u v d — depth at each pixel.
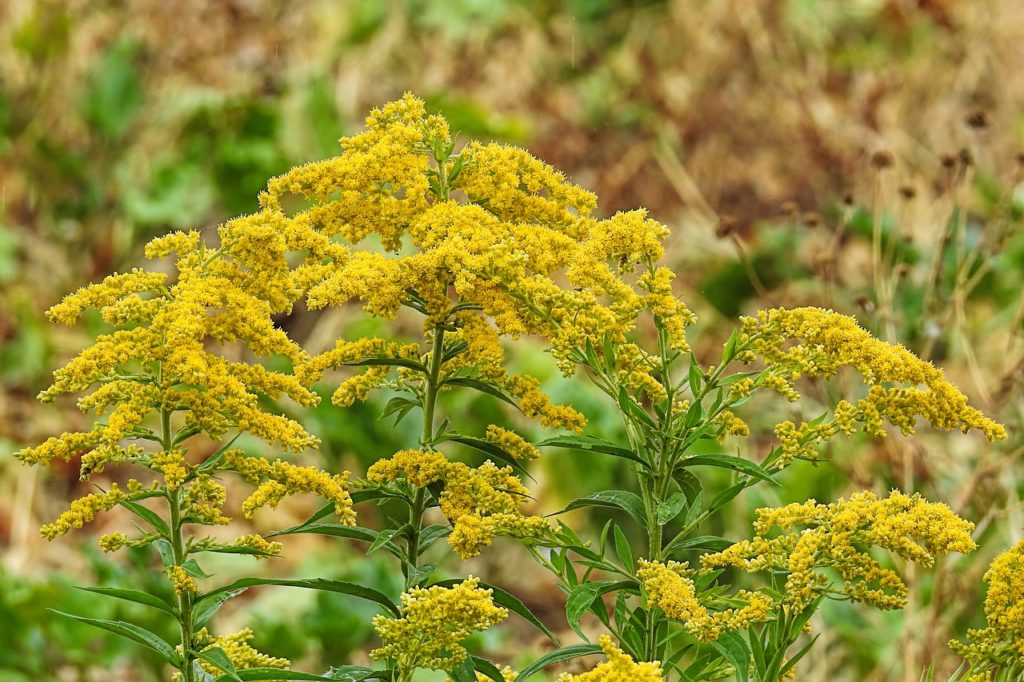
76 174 10.86
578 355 3.74
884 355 3.58
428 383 3.85
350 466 8.33
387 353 3.85
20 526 8.45
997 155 11.22
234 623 7.54
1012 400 7.39
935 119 11.37
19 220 10.65
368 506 8.37
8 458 8.86
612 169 11.01
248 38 11.68
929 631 6.30
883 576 3.34
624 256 3.80
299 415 8.23
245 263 3.66
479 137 11.04
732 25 11.64
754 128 10.76
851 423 3.63
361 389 3.90
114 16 11.65
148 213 10.30
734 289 9.87
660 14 12.22
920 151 11.19
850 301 9.27
